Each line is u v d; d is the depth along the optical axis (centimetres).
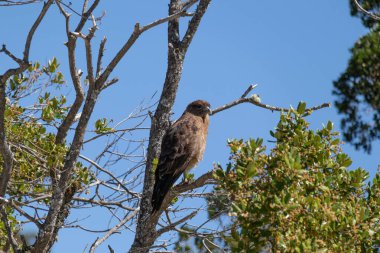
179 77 1432
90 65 1212
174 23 1495
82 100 1351
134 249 1293
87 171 1399
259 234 907
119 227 1327
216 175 964
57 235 1363
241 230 932
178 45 1471
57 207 1259
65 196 1382
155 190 1298
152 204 1275
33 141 1412
